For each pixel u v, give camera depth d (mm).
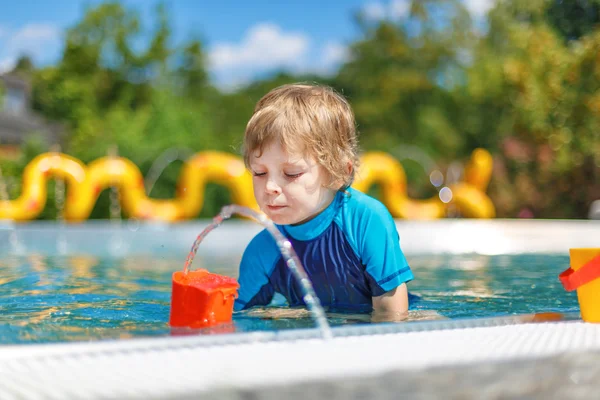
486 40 20328
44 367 808
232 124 29031
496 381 848
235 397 739
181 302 1478
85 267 3561
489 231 6191
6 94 32281
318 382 770
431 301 2186
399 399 809
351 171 1983
